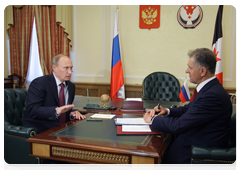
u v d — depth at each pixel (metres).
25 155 1.72
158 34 4.38
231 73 4.04
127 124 1.59
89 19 4.82
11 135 1.78
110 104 2.63
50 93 1.94
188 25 4.19
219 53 3.71
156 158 1.06
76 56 5.00
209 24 4.09
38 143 1.27
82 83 4.94
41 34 4.73
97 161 1.16
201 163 1.19
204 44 4.14
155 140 1.26
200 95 1.33
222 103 1.28
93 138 1.29
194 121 1.27
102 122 1.71
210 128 1.31
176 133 1.31
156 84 3.83
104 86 4.80
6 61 4.98
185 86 3.32
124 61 4.61
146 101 2.97
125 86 4.61
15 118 2.13
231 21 3.96
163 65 4.41
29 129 1.71
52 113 1.67
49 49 4.78
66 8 4.70
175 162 1.43
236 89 3.97
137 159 1.09
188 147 1.38
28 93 1.90
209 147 1.29
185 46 4.25
